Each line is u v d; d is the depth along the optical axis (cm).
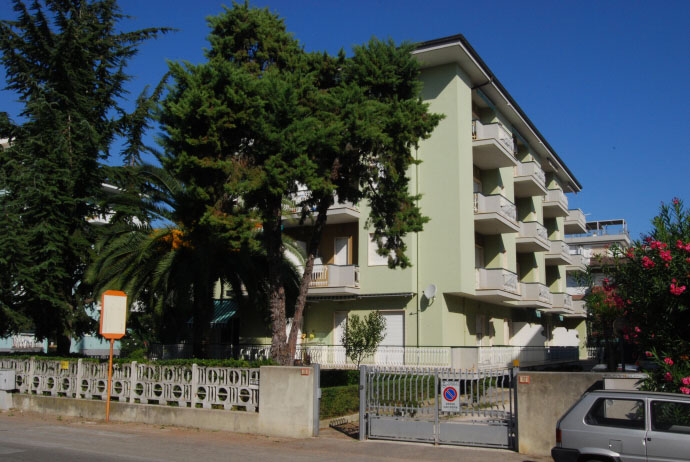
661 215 1038
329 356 2475
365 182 1708
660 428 762
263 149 1389
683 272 969
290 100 1380
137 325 2433
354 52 1603
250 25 1585
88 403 1516
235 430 1288
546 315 3956
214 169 1414
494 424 1106
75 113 2102
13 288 1927
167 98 1468
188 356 2369
